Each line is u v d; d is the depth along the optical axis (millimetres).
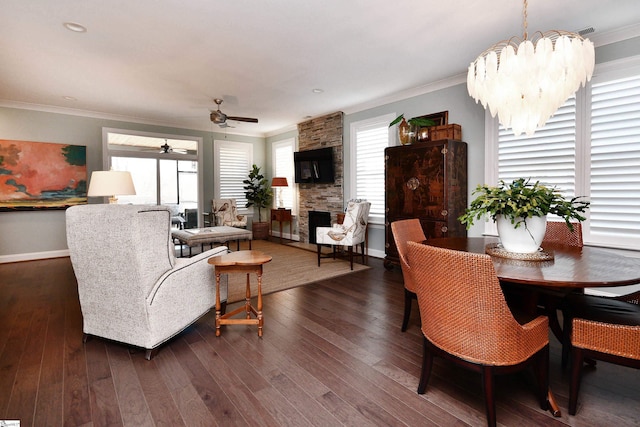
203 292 2477
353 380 1842
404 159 4062
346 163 5738
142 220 1975
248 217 7836
